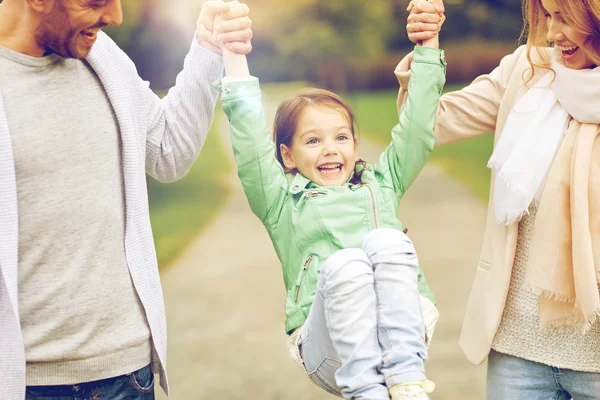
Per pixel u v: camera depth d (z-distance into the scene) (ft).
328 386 8.66
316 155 9.64
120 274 8.25
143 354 8.48
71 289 7.93
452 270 26.99
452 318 21.52
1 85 7.74
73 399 8.16
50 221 7.83
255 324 22.06
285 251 9.51
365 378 7.53
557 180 9.02
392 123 86.17
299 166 9.76
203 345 20.54
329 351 8.27
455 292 24.11
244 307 23.79
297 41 87.30
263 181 9.43
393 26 92.27
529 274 9.12
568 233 8.98
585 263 8.79
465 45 106.93
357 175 9.86
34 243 7.82
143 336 8.43
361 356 7.59
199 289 26.25
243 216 40.93
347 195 9.42
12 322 7.52
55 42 7.67
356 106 106.63
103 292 8.10
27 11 7.70
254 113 9.34
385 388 7.58
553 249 9.00
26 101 7.80
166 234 36.94
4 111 7.61
